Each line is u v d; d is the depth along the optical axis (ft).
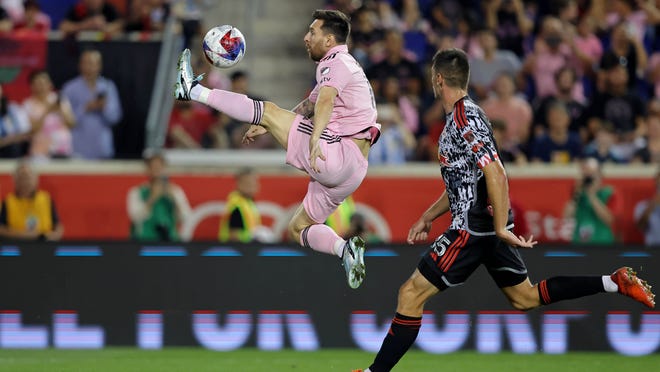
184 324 119.85
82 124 155.22
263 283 120.26
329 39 83.25
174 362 106.42
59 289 119.65
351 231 135.74
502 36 180.96
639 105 163.02
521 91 170.71
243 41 84.17
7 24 175.52
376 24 178.60
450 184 81.76
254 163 146.20
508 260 82.12
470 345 119.34
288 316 120.06
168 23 165.89
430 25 184.55
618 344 119.65
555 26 171.53
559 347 119.75
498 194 78.33
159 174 137.90
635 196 144.87
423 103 163.63
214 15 190.70
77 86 155.53
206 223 143.84
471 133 79.15
